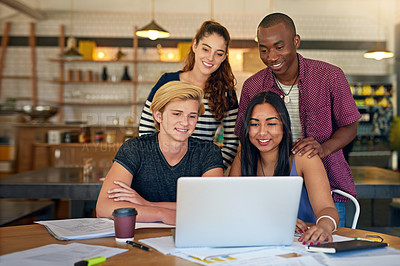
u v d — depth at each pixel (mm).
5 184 2904
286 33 2039
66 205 5766
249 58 6809
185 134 1785
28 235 1438
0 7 8297
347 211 3016
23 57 8359
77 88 8250
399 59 7449
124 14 8336
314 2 8453
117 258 1198
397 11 8367
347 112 2172
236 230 1307
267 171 1903
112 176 1784
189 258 1210
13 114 7441
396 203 3488
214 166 1870
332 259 1215
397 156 7371
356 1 8438
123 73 8227
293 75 2195
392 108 7766
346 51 8477
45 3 8305
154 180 1858
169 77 2449
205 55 2324
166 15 8367
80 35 8328
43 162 6230
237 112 2498
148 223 1606
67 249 1261
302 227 1584
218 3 8398
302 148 1823
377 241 1411
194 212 1266
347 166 2254
